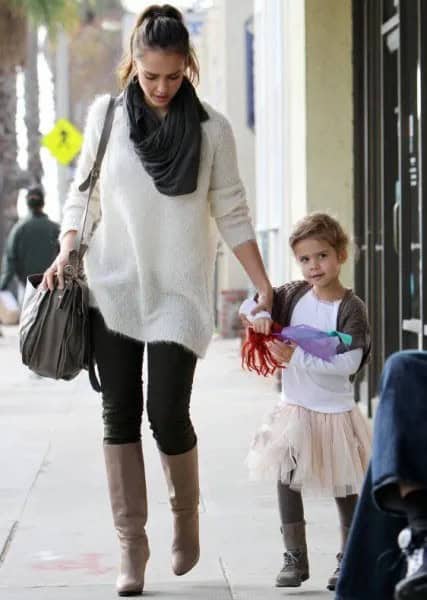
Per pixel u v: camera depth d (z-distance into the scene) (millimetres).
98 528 11406
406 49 16031
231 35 36969
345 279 18984
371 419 17344
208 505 12422
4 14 49438
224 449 15688
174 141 8633
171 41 8477
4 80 54719
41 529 11391
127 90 8789
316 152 18828
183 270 8867
